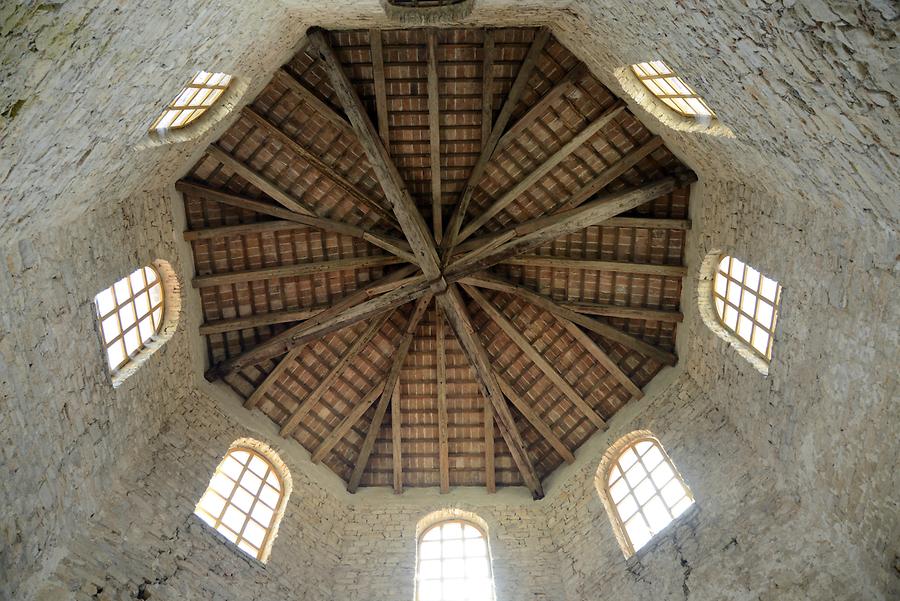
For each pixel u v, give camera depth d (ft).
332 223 60.29
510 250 56.03
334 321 57.98
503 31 53.57
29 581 36.35
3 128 26.89
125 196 47.39
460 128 58.65
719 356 53.11
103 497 43.55
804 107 30.78
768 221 45.78
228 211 59.21
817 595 39.11
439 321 63.21
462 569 56.90
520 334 63.87
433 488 64.44
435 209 60.95
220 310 60.80
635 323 62.03
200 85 46.73
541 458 65.26
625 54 45.06
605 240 60.59
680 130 49.03
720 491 48.47
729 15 29.37
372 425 63.87
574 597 52.90
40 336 37.63
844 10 23.59
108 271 45.32
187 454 51.72
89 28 27.09
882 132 27.43
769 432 46.37
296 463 60.64
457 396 65.16
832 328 39.50
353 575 55.42
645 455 57.41
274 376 61.77
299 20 49.49
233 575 47.98
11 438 35.09
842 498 39.45
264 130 56.49
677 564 47.73
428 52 53.42
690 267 57.82
